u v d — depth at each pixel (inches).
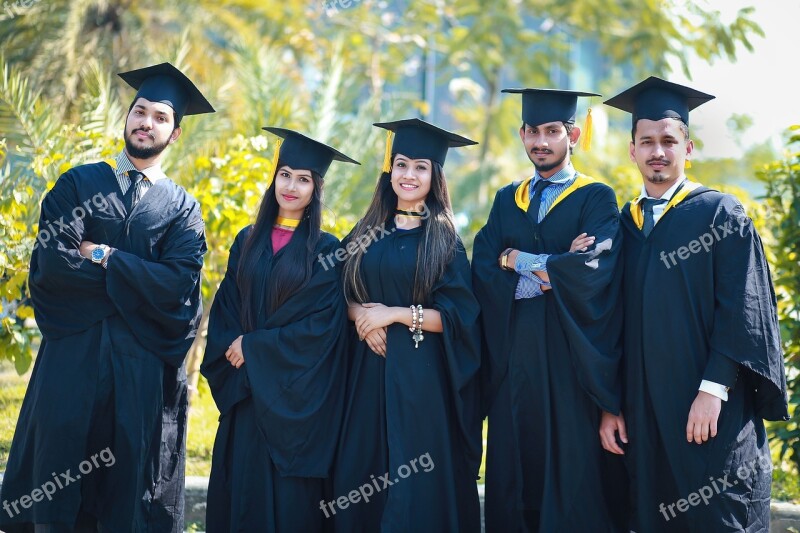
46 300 174.7
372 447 182.5
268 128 189.3
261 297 184.1
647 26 609.6
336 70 396.8
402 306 183.9
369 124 419.2
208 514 185.5
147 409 175.6
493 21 638.5
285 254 185.0
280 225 190.5
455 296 183.9
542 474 179.9
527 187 189.3
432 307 183.9
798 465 233.6
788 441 233.3
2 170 275.6
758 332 167.9
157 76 185.0
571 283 172.6
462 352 183.9
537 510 180.9
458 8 656.4
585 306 173.2
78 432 171.6
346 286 187.0
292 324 181.2
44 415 171.8
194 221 183.8
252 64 377.1
